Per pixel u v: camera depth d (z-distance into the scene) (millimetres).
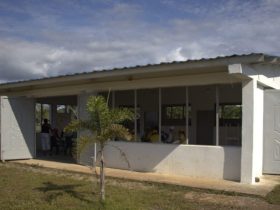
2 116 15820
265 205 8594
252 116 10469
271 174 11711
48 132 18625
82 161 14469
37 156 17703
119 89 13375
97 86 13922
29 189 10172
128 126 13734
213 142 12875
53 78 14086
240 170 10852
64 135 18781
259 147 11266
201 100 13023
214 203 8742
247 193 9430
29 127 16656
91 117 8250
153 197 9242
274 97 11703
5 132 15867
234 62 9672
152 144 12664
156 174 12250
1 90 18062
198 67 10320
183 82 11727
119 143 13453
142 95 13656
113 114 8234
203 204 8656
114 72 12078
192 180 11109
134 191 9875
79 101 14516
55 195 9375
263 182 10734
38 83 14867
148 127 13602
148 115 13648
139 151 12945
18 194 9562
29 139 16625
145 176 11812
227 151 11109
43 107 21672
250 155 10484
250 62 9742
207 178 11406
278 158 11648
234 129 12406
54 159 16484
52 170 13367
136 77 12719
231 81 10781
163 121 13453
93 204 8469
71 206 8359
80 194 9492
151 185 10680
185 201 8914
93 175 12234
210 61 9992
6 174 12594
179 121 13367
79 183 10945
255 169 10820
